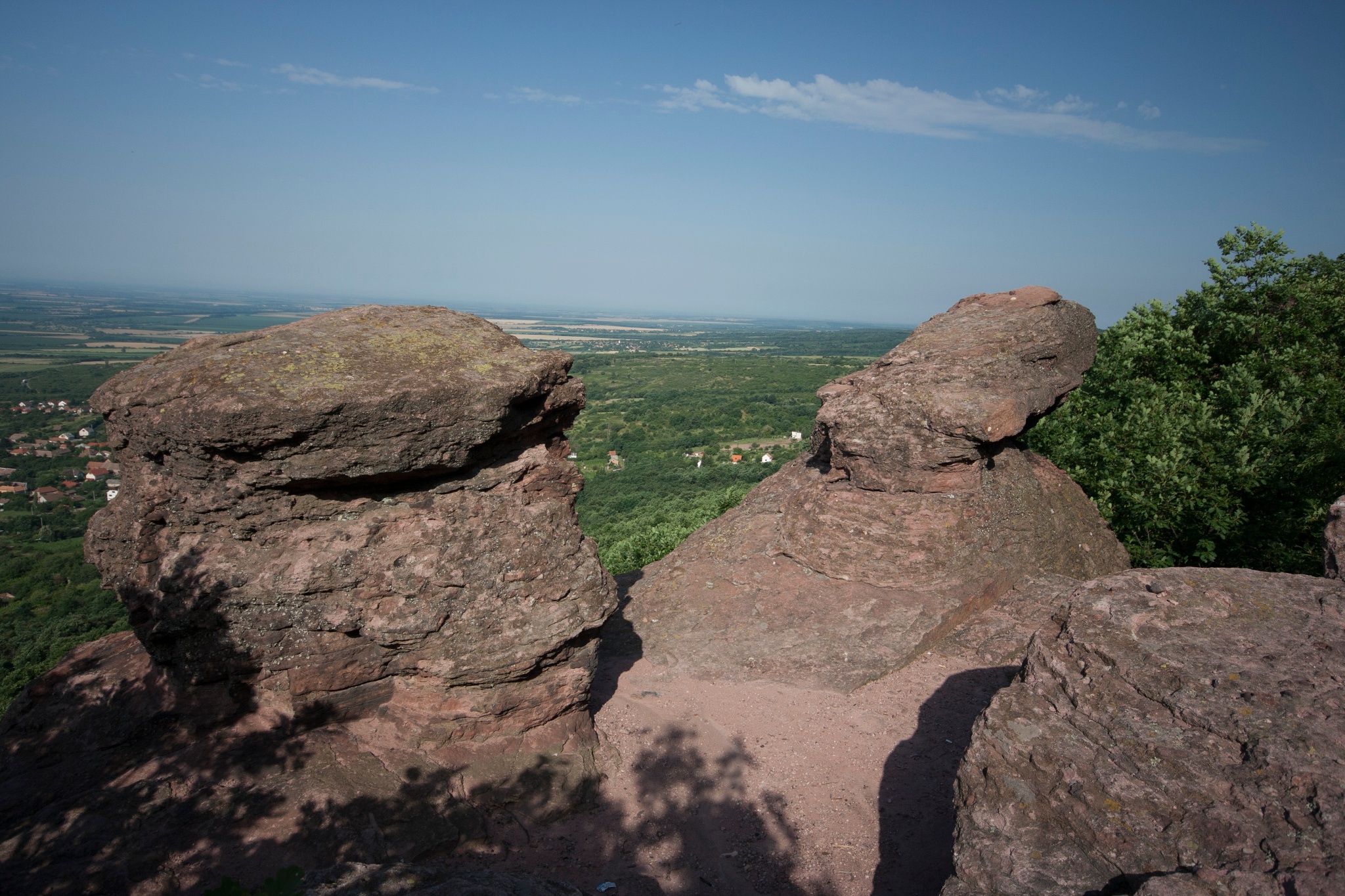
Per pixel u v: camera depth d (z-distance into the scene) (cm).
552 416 858
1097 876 455
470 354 791
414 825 688
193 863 600
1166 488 1584
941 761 852
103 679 774
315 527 743
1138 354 1881
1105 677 546
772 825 779
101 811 633
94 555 771
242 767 690
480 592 768
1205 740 483
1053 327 1320
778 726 951
